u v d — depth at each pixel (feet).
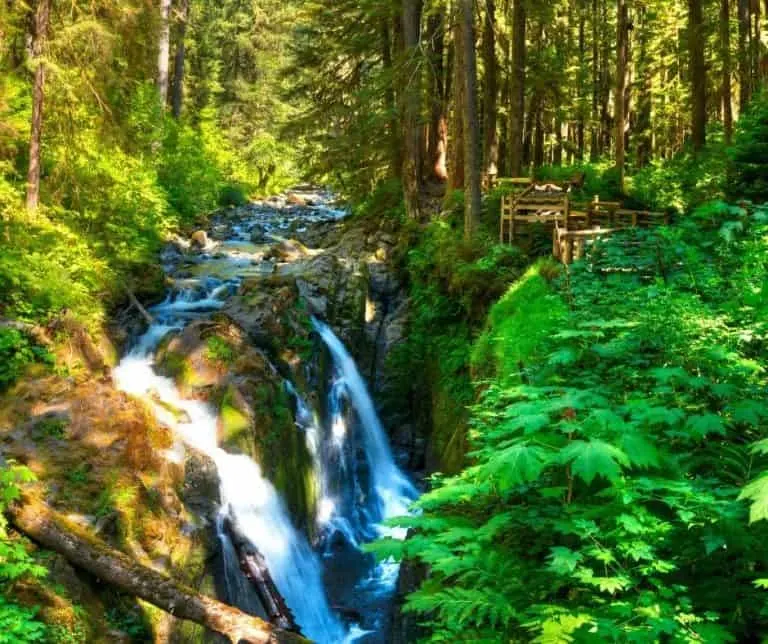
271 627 23.72
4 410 30.91
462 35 52.95
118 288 48.34
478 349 39.65
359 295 58.29
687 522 12.70
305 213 101.14
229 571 31.91
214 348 42.45
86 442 29.94
